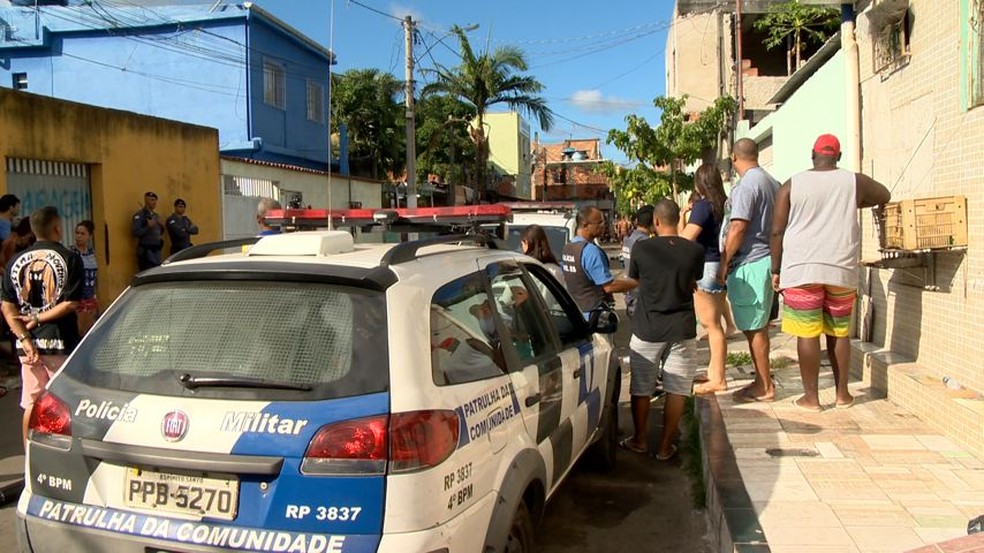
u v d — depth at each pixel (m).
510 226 10.30
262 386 2.70
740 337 10.04
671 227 5.73
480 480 2.94
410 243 3.38
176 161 13.55
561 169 60.41
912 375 5.70
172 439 2.67
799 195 5.50
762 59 23.97
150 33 21.52
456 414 2.85
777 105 17.41
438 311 3.08
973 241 5.08
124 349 3.00
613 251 37.19
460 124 35.09
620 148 18.42
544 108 30.00
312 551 2.52
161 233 12.44
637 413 5.98
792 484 4.39
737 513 3.96
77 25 21.38
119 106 21.78
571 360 4.37
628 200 19.52
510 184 49.41
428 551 2.58
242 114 21.44
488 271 3.79
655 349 5.72
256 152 21.75
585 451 5.00
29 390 5.62
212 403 2.70
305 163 24.83
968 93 5.11
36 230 5.67
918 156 5.99
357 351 2.74
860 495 4.22
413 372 2.75
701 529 4.68
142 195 12.62
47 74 21.77
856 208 5.49
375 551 2.51
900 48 6.32
